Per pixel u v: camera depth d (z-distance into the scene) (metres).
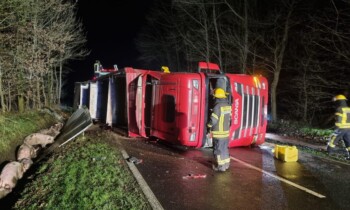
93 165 7.19
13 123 10.80
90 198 5.46
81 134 10.67
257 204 5.67
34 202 5.68
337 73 18.62
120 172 6.95
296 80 20.33
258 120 10.38
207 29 24.25
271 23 19.83
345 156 9.52
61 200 5.49
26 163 8.43
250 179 7.03
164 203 5.60
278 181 6.94
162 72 10.41
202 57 25.52
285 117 22.03
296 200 5.88
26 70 13.51
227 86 9.16
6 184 7.15
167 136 9.72
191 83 9.03
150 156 8.75
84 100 18.36
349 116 9.31
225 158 7.52
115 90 13.56
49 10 16.11
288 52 21.39
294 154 8.66
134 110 11.11
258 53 21.97
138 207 5.31
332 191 6.38
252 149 10.30
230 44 22.83
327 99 19.70
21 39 12.28
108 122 13.62
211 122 7.47
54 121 15.26
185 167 7.80
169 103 9.60
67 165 7.29
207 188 6.39
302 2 19.31
